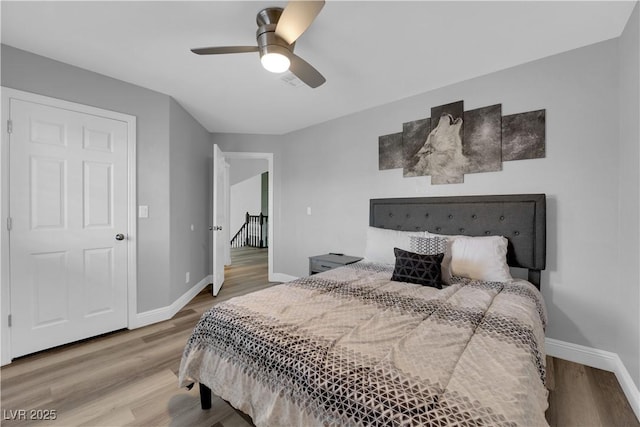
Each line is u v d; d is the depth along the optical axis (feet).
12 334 6.67
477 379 2.89
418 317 4.51
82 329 7.73
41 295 7.08
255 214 31.71
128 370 6.37
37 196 7.00
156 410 5.12
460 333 3.91
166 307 9.45
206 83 8.59
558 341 7.00
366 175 10.79
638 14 5.23
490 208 7.79
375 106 10.44
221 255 13.00
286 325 4.17
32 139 6.90
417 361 3.23
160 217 9.30
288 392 3.40
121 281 8.43
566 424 4.83
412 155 9.50
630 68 5.66
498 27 5.98
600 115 6.49
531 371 3.16
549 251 7.11
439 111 8.89
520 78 7.50
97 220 7.97
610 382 5.98
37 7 5.31
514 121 7.57
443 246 7.41
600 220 6.50
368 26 5.93
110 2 5.20
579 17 5.66
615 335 6.33
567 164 6.88
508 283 6.48
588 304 6.64
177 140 10.14
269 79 8.34
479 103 8.14
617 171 6.30
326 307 4.89
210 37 6.28
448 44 6.60
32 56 6.88
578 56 6.74
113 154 8.25
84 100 7.70
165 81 8.47
